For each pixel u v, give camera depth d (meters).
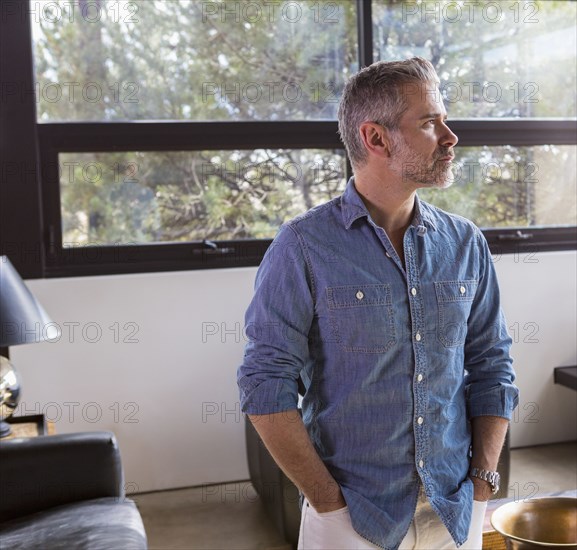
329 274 1.52
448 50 3.98
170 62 3.66
